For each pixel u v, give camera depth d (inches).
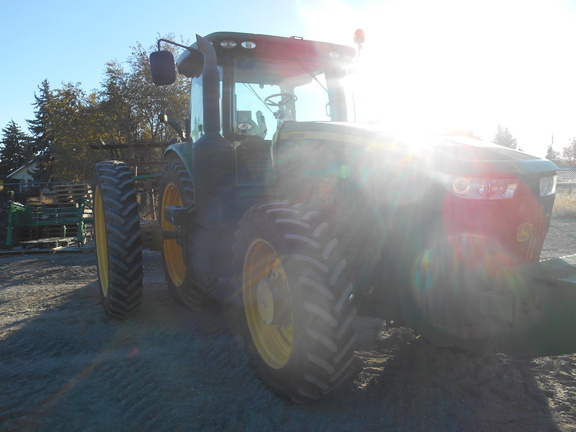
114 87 938.7
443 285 104.3
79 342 159.2
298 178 139.0
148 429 102.3
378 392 113.6
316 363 102.0
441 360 129.7
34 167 2059.5
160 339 158.9
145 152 848.3
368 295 120.8
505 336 97.5
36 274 305.3
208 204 150.5
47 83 2241.6
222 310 190.9
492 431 96.0
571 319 87.2
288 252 107.1
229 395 116.3
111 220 176.9
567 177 726.5
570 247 315.9
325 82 180.1
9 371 136.1
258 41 162.2
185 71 184.5
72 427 104.4
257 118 169.5
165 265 208.8
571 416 100.5
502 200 102.3
